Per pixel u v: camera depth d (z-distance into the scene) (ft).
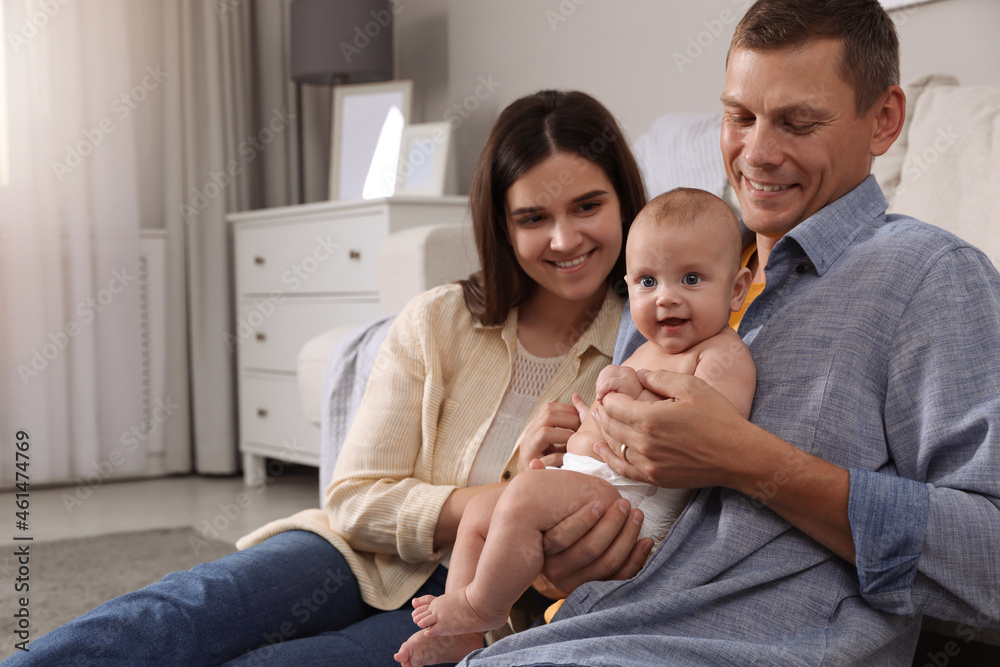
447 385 3.94
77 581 6.99
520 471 3.41
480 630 2.92
